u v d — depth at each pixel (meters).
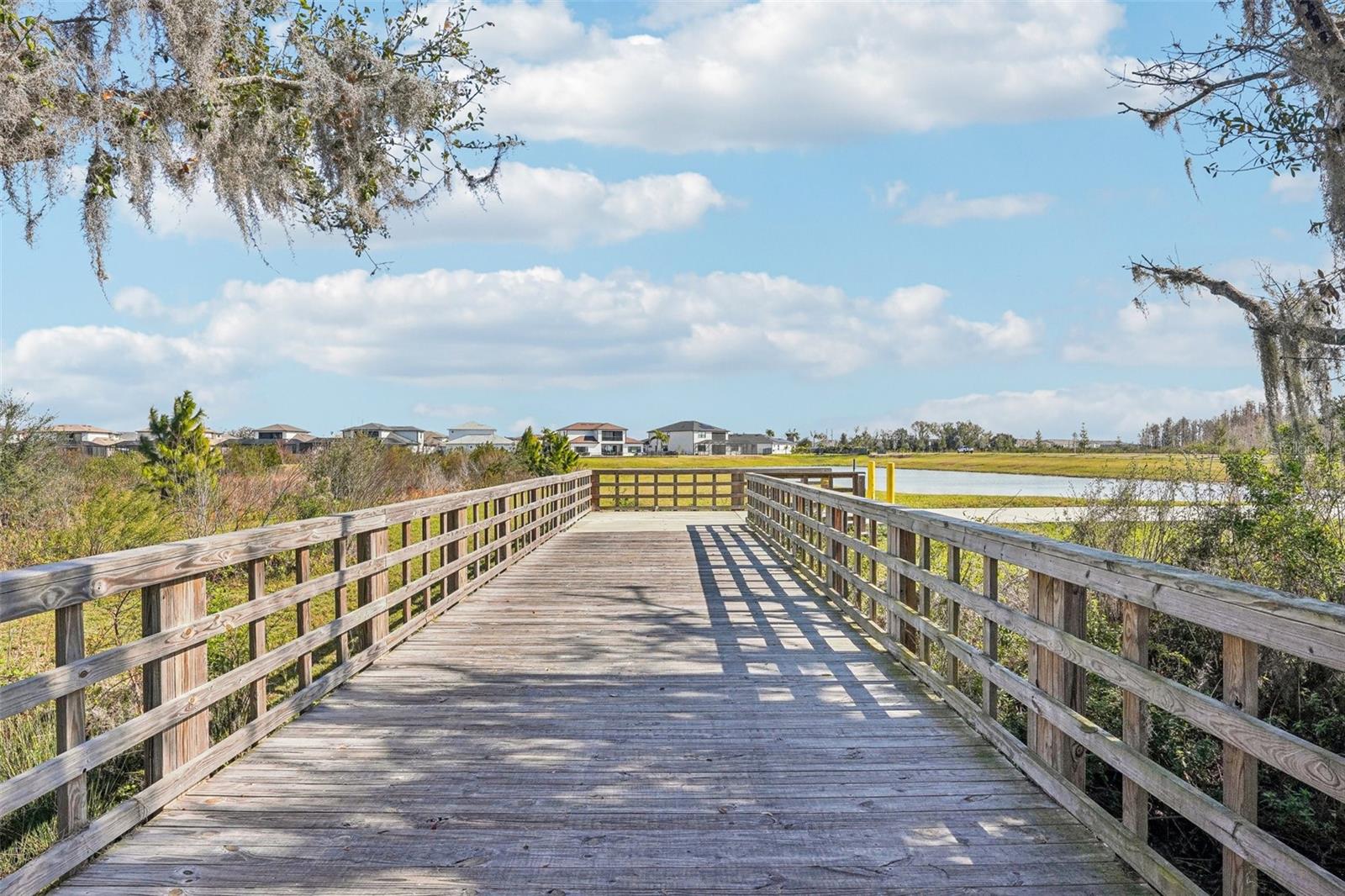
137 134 5.73
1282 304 6.49
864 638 6.48
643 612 7.53
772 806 3.46
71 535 9.70
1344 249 5.85
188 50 5.79
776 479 11.75
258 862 3.01
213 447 15.92
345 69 7.20
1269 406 6.80
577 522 16.41
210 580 9.72
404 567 6.48
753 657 5.90
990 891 2.81
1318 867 2.06
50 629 7.64
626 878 2.89
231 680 3.94
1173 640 6.55
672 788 3.64
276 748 4.14
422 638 6.50
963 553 10.42
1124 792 3.00
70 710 2.93
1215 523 7.18
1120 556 3.14
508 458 24.23
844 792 3.60
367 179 7.29
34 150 5.30
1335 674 5.55
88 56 5.59
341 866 2.98
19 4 5.09
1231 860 2.42
